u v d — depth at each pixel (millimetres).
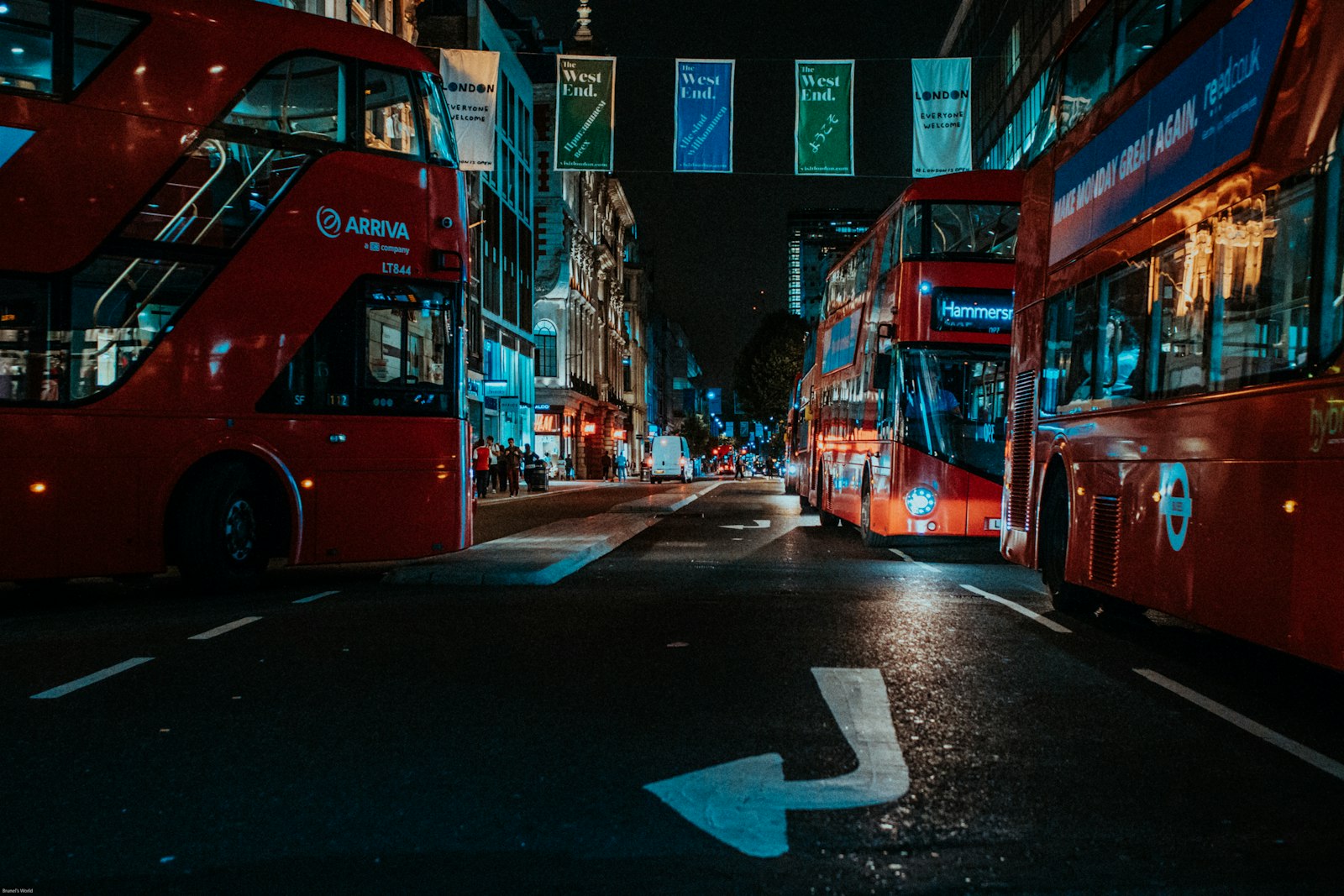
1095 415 9305
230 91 11531
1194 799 4508
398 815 4301
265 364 11680
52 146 10570
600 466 84625
